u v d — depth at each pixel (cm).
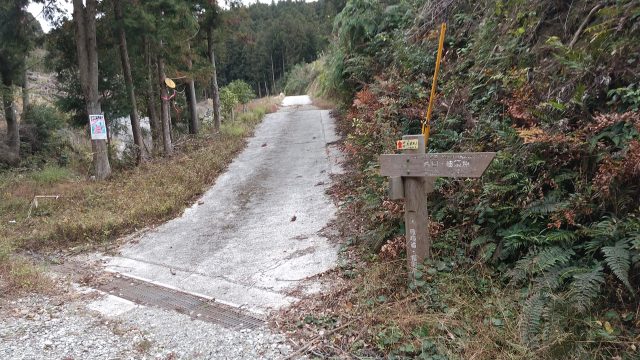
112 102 1207
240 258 547
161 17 1109
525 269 320
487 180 414
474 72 592
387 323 339
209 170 1013
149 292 473
